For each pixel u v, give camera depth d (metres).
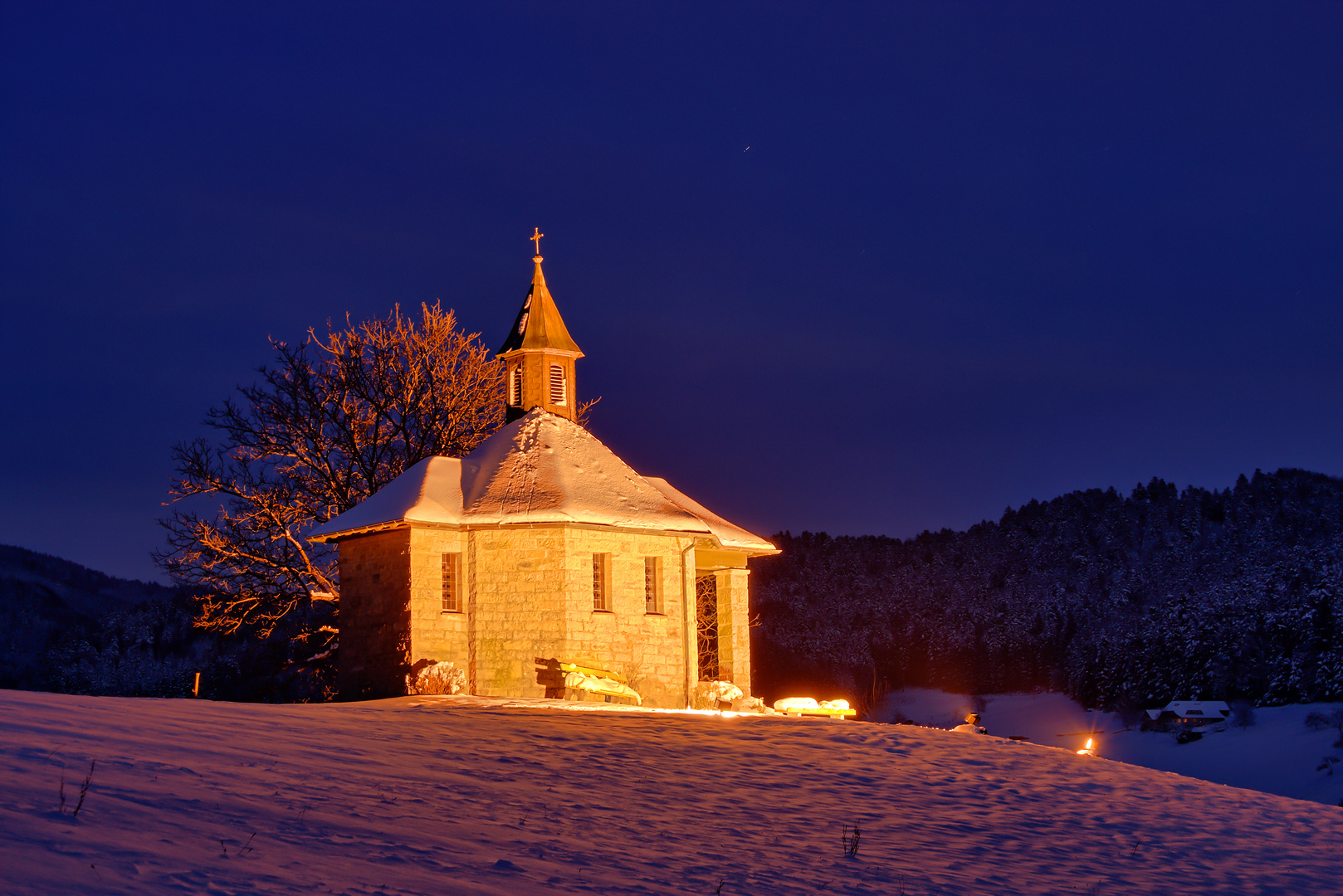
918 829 16.78
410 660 28.98
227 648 41.38
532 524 30.02
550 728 20.77
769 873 13.15
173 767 12.51
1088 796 20.19
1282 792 71.50
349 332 42.69
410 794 13.84
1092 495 162.50
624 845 13.32
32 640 67.31
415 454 42.38
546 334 36.59
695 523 31.97
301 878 9.20
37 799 9.91
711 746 20.81
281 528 39.28
